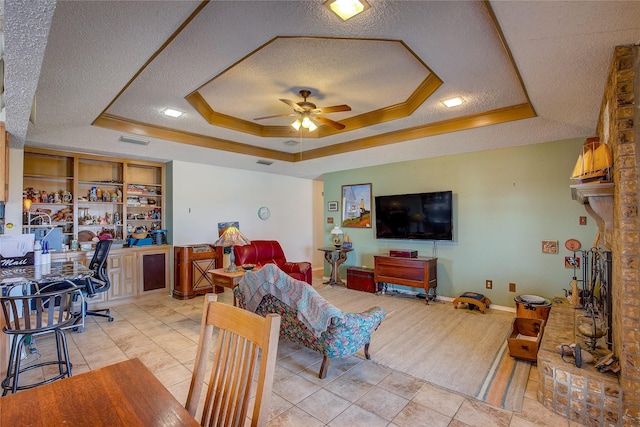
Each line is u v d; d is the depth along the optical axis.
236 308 1.15
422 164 5.35
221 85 3.13
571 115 3.23
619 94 1.88
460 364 2.88
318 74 2.88
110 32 1.82
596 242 3.27
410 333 3.64
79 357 2.98
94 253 4.21
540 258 4.28
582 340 2.53
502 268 4.57
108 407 0.94
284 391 2.43
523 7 1.52
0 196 2.69
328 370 2.76
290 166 6.21
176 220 5.43
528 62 2.08
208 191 5.85
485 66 2.52
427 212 5.13
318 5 1.78
